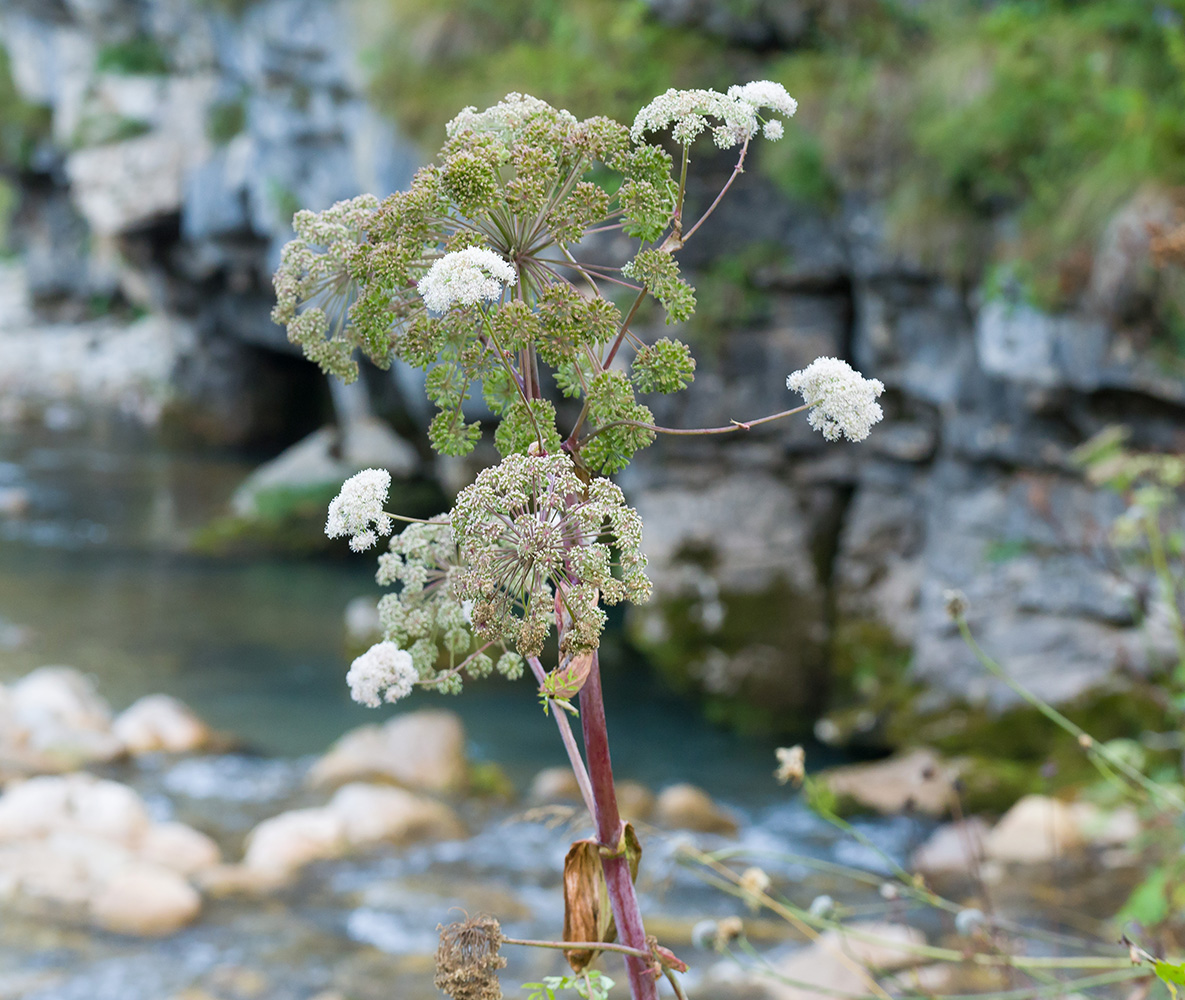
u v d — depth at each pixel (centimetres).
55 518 1325
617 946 91
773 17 746
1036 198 622
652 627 858
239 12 1166
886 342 735
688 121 95
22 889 479
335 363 104
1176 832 301
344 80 1034
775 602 830
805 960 404
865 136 691
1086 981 179
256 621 994
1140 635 626
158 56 1557
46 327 2312
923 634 736
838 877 534
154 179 1496
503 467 80
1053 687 646
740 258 772
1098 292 583
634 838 96
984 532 702
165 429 1809
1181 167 568
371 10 916
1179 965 116
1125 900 458
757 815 640
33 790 562
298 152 1174
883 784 646
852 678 802
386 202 96
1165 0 612
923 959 377
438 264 83
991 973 213
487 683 870
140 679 834
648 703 835
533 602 78
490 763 711
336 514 84
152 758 682
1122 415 611
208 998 410
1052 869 496
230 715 774
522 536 78
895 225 680
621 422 92
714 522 838
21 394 2006
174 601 1041
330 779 651
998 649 683
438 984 85
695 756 741
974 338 682
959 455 719
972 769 635
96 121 1581
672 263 95
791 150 721
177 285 1689
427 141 867
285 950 451
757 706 825
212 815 603
